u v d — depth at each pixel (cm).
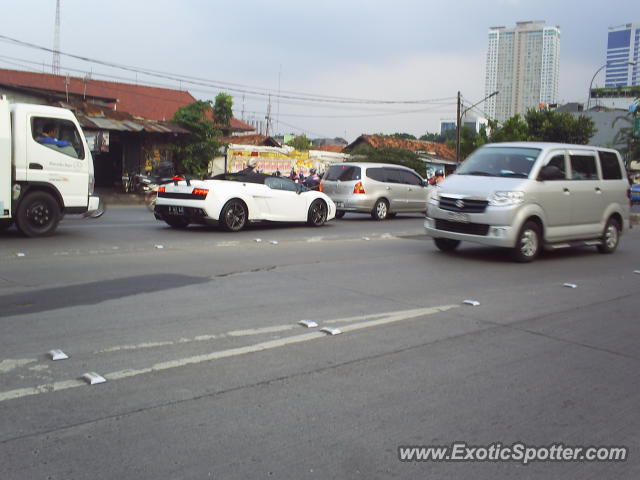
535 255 1045
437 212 1063
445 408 401
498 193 998
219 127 4294
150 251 993
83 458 315
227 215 1291
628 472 331
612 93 7081
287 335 548
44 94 2897
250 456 325
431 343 544
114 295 671
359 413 386
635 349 554
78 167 1153
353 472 315
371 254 1067
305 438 348
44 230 1121
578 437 369
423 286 798
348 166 1845
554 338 580
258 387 421
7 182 1044
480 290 788
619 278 933
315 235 1328
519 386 448
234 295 696
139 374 436
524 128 4759
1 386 405
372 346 527
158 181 2244
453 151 5753
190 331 546
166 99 4556
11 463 307
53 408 373
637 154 4684
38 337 511
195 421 363
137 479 297
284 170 3666
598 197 1161
